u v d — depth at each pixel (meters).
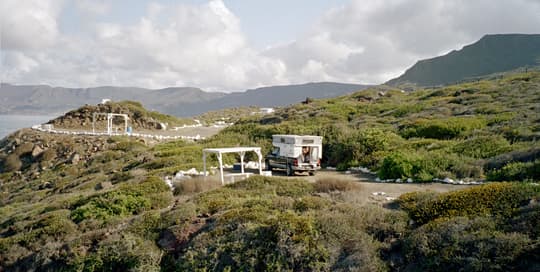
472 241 7.62
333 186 13.60
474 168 14.95
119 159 31.80
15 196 28.05
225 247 9.35
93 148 38.47
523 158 14.16
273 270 8.62
